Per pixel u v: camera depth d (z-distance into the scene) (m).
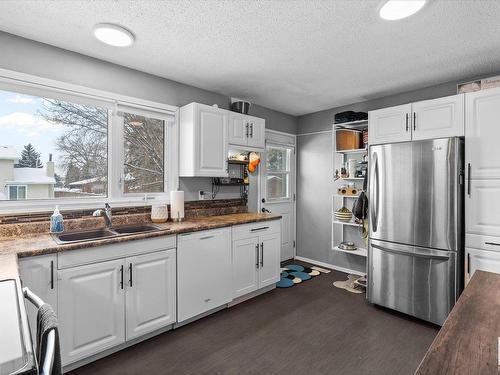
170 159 3.04
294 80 3.03
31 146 2.26
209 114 2.98
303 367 1.97
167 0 1.69
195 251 2.52
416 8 1.74
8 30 2.03
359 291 3.32
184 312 2.45
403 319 2.67
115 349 2.12
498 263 2.27
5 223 2.10
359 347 2.21
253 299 3.10
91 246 1.90
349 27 1.98
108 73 2.55
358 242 3.86
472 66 2.65
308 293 3.27
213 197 3.42
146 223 2.70
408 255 2.63
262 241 3.17
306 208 4.53
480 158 2.36
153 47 2.29
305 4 1.72
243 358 2.07
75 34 2.09
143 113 2.78
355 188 3.78
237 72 2.80
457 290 2.39
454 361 0.75
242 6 1.75
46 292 1.75
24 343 0.70
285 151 4.58
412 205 2.63
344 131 3.72
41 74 2.21
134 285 2.13
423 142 2.57
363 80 3.02
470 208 2.40
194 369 1.94
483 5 1.72
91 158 2.56
